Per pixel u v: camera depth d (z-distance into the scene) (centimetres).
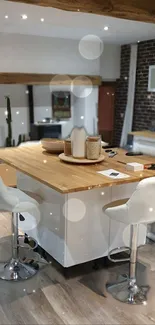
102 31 511
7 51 546
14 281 245
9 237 320
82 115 682
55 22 436
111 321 204
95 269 262
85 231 241
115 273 257
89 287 238
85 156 258
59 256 246
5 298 226
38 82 584
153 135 343
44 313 211
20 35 551
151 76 613
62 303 221
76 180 207
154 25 459
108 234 254
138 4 299
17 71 562
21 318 206
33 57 574
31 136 623
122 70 688
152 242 313
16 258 261
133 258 231
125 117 688
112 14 295
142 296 229
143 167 238
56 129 650
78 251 243
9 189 257
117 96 710
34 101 625
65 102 662
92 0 273
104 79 685
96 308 216
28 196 246
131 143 392
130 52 655
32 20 421
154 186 195
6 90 585
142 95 646
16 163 251
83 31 519
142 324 202
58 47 595
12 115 603
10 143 588
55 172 226
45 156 279
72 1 263
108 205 229
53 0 257
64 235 235
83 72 636
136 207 201
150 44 604
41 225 271
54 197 242
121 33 533
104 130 714
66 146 266
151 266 270
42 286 240
